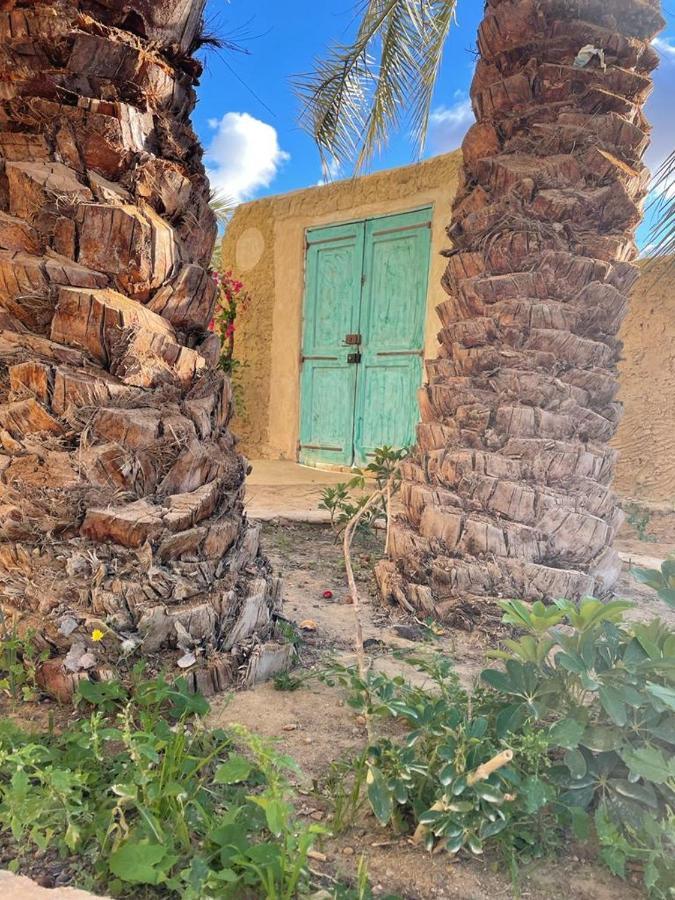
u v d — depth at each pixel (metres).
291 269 8.02
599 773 1.55
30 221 2.07
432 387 3.34
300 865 1.23
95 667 1.97
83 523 2.09
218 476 2.35
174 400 2.23
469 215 3.27
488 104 3.24
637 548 4.98
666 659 1.56
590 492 3.01
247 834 1.45
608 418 3.22
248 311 8.56
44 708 1.94
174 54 2.33
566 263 3.01
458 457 3.07
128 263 2.09
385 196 7.05
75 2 2.05
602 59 3.03
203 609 2.12
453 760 1.49
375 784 1.47
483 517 2.95
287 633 2.48
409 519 3.31
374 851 1.47
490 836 1.46
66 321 2.06
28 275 2.03
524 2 3.01
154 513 2.11
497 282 3.08
